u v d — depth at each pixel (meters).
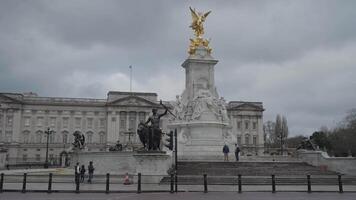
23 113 157.25
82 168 38.47
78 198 24.38
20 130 155.50
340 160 46.44
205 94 61.25
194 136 58.47
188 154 56.31
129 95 162.50
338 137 108.12
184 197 24.94
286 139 166.25
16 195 26.55
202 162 46.78
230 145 58.75
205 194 27.20
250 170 43.25
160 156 35.44
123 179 38.97
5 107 154.38
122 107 160.25
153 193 28.06
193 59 63.91
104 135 160.88
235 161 49.16
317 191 29.97
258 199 23.88
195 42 65.50
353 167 46.31
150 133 36.69
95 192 28.70
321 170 44.81
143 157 35.22
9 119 155.25
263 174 41.41
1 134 153.38
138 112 160.38
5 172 48.59
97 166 50.34
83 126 160.38
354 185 36.59
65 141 158.25
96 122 161.62
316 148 54.88
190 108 61.09
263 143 166.75
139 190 28.48
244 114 167.62
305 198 24.73
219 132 59.19
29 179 39.53
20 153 154.00
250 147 165.12
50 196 25.86
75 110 160.75
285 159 55.53
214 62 64.62
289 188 32.19
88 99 162.75
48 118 158.62
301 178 38.34
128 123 160.00
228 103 169.50
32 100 158.12
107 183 28.48
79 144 59.75
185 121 60.22
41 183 37.16
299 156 54.22
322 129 149.00
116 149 67.25
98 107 162.38
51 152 155.88
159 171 35.31
